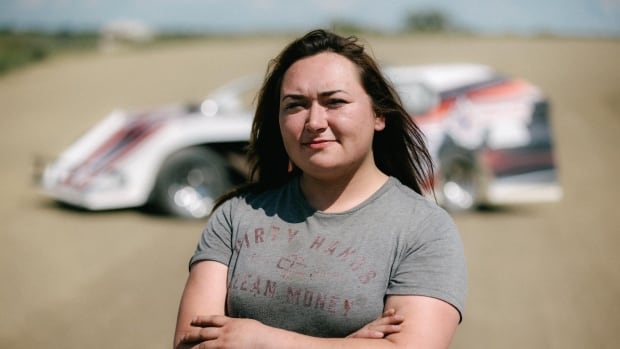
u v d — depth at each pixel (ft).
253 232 6.59
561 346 14.70
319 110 6.40
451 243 6.30
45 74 73.46
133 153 25.53
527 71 69.97
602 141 43.50
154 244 22.74
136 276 19.65
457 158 26.76
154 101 58.65
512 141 27.25
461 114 26.96
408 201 6.50
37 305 17.46
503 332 15.49
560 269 20.34
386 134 7.18
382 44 87.25
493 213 27.45
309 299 6.15
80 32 97.66
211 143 26.37
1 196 30.19
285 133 6.54
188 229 24.59
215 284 6.62
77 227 24.84
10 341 15.11
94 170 25.46
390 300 6.14
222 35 107.55
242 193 7.29
